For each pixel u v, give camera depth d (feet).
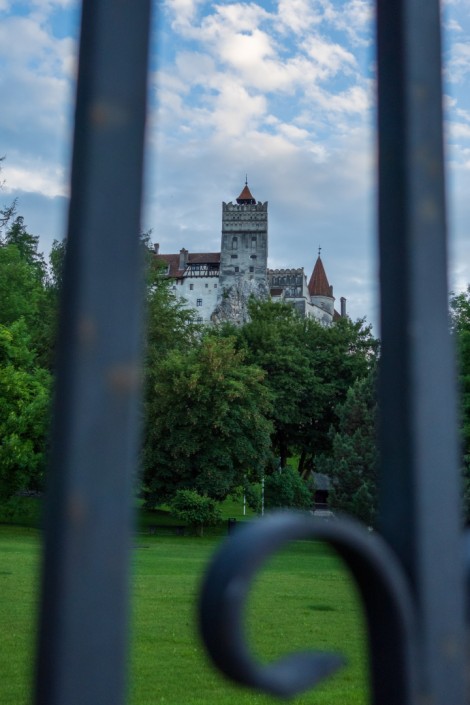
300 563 94.48
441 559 4.15
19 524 133.18
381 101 4.56
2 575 65.41
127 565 3.20
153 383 153.07
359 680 31.50
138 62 3.60
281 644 39.04
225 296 399.65
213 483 142.61
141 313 3.46
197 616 3.21
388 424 4.32
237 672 3.18
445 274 4.42
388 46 4.55
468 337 111.75
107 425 3.24
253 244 437.58
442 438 4.26
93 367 3.26
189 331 179.63
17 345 137.59
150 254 183.42
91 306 3.31
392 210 4.44
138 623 43.65
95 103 3.47
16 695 26.86
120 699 3.12
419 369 4.23
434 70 4.54
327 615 49.19
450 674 4.08
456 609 4.15
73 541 3.11
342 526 3.63
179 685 30.09
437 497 4.18
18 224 202.69
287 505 153.38
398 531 4.19
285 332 186.50
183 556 98.17
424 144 4.43
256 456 144.05
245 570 3.18
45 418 128.67
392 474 4.27
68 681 3.02
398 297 4.35
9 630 39.83
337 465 132.16
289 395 175.22
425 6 4.55
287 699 3.38
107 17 3.55
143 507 148.97
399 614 3.84
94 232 3.37
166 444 142.10
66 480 3.15
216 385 142.82
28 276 167.63
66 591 3.07
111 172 3.45
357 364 179.11
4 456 123.44
